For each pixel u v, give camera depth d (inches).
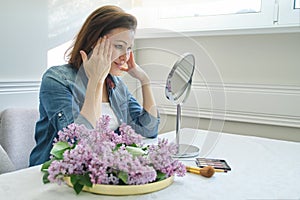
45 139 46.9
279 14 74.6
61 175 28.3
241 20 79.3
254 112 77.5
